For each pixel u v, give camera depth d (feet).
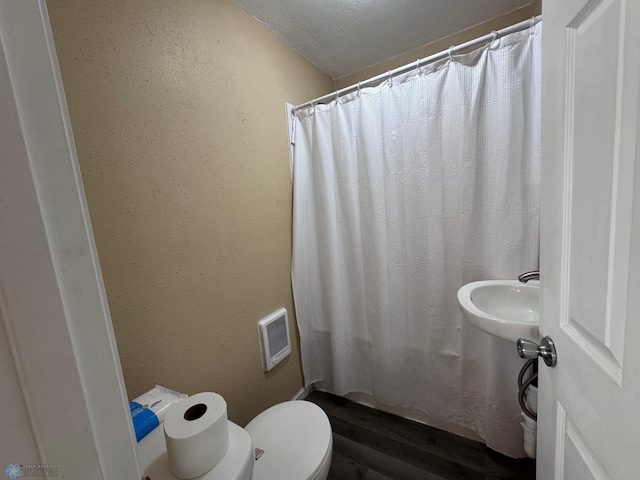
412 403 4.86
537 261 3.61
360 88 4.48
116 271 2.79
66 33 2.41
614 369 1.27
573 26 1.58
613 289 1.27
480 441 4.40
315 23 4.51
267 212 4.66
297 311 5.36
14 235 0.84
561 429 1.84
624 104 1.16
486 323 3.00
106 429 1.09
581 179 1.53
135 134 2.91
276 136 4.78
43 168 0.91
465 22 4.72
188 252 3.46
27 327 0.87
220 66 3.79
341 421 5.06
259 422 3.46
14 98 0.84
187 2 3.38
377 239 4.64
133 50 2.88
